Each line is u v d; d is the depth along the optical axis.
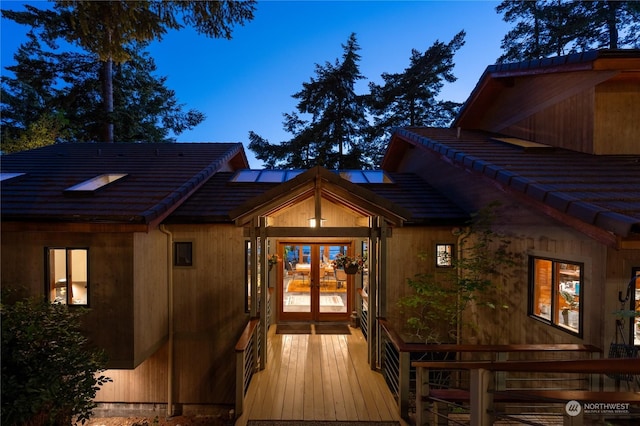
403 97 21.53
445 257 8.03
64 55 17.67
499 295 6.75
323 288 9.62
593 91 6.47
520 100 8.58
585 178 5.23
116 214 5.99
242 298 7.68
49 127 17.20
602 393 2.33
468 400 4.07
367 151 21.64
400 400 4.93
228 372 7.64
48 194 6.80
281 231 6.49
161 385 7.57
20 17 14.34
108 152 10.46
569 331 5.01
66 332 5.02
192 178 7.89
